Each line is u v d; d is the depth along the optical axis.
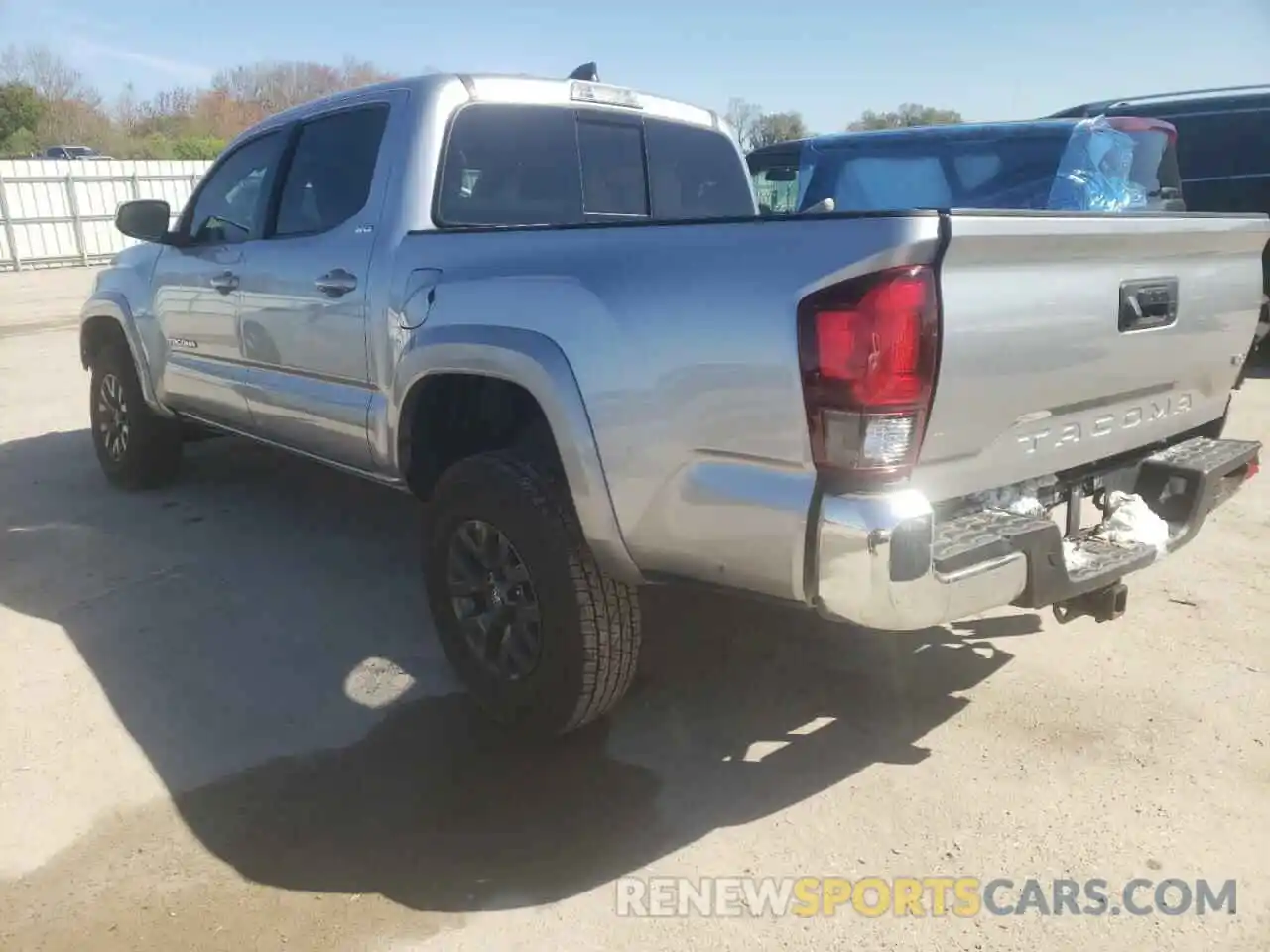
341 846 2.79
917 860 2.72
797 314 2.38
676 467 2.66
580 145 4.21
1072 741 3.25
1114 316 2.86
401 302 3.49
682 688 3.62
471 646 3.33
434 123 3.71
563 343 2.86
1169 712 3.41
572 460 2.86
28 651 3.91
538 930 2.49
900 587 2.35
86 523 5.38
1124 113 10.18
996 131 7.59
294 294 4.07
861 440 2.34
